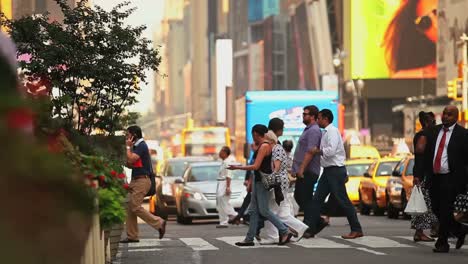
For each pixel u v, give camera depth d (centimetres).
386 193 5738
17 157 532
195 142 13262
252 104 6562
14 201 521
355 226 3441
